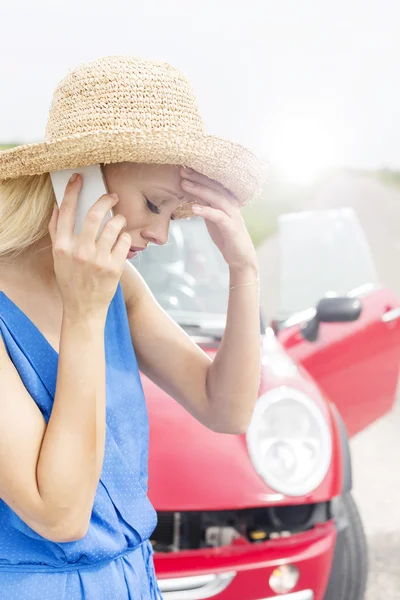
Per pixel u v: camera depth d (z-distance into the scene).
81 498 1.02
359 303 3.02
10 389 1.03
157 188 1.10
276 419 2.23
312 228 3.73
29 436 1.01
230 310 1.32
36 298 1.16
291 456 2.18
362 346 3.21
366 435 4.89
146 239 1.14
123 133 1.02
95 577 1.13
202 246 3.22
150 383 2.37
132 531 1.20
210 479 2.09
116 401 1.21
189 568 2.02
